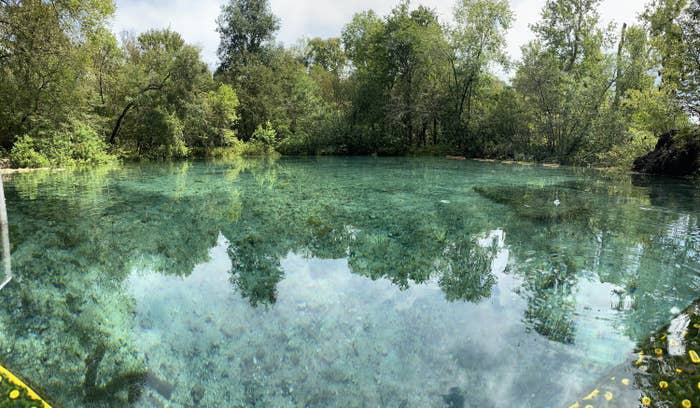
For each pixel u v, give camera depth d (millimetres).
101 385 2549
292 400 2414
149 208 8188
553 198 9438
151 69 20984
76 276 4457
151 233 6281
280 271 4625
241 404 2377
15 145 15422
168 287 4141
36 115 16328
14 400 2338
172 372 2680
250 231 6402
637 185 11656
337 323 3357
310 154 28859
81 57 16500
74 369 2719
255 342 3045
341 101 32812
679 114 14242
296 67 34812
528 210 8023
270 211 7906
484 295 3951
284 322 3369
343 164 20062
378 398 2428
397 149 28234
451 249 5477
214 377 2625
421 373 2678
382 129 29047
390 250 5426
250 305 3699
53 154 16359
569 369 2711
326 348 2973
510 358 2846
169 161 21266
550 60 21234
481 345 3021
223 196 9688
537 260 5035
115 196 9602
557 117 20688
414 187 11266
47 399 2412
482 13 24922
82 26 16047
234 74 30922
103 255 5199
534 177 13844
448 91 27609
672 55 13250
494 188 11055
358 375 2648
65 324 3334
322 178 13578
